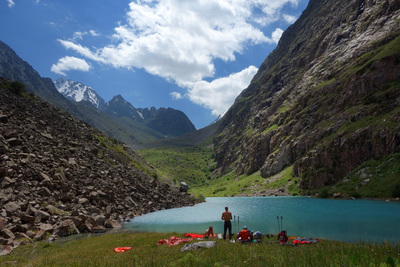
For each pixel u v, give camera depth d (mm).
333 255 8508
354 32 195500
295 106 192000
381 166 83562
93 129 104125
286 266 7930
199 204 97625
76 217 36031
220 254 12648
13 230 27516
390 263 5945
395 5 170625
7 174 38125
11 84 79250
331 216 43031
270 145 193625
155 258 13156
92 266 11656
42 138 59562
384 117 96312
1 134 48750
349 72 151625
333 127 121125
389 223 32906
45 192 40375
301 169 126688
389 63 113812
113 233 34281
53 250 22781
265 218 45875
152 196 77562
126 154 103438
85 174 56656
